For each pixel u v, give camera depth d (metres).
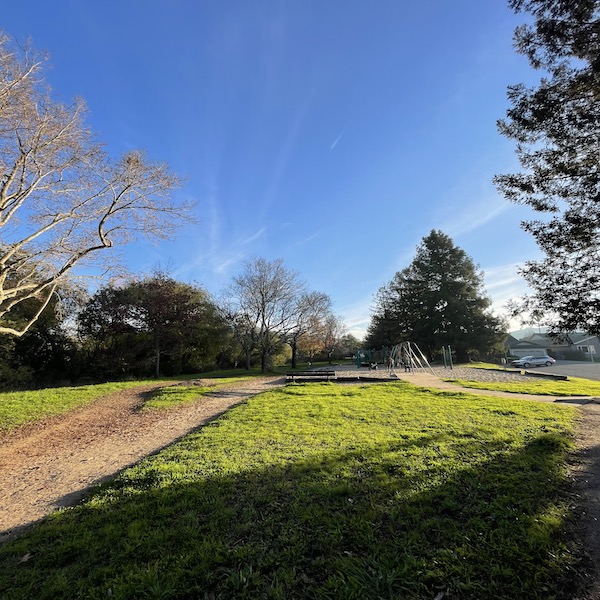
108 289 28.11
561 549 3.07
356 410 9.18
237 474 5.03
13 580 3.11
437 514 3.71
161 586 2.83
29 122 10.38
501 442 5.98
